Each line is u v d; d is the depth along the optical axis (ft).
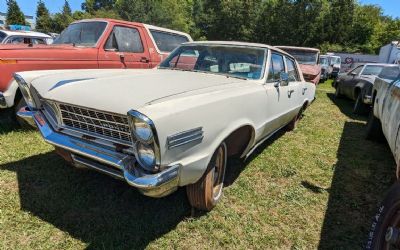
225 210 10.13
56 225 8.87
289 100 15.11
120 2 194.59
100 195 10.41
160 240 8.58
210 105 8.43
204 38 155.84
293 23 138.00
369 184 12.85
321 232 9.50
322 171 13.92
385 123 12.73
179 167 7.56
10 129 15.85
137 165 7.43
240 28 146.92
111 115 7.75
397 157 9.25
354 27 147.84
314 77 35.47
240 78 12.02
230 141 10.41
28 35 36.01
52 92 9.00
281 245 8.84
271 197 11.25
